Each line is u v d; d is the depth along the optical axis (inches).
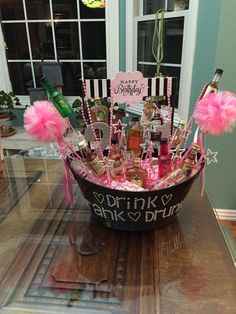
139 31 97.1
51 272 26.6
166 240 30.8
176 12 82.6
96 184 28.4
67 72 114.0
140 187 29.5
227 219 83.7
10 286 25.1
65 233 32.3
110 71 108.4
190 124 34.3
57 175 47.1
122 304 23.2
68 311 22.7
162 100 34.2
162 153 31.5
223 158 76.7
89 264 27.5
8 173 48.5
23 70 116.6
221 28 66.1
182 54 84.0
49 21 108.5
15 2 106.8
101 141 33.3
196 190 40.7
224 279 25.6
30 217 35.7
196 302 23.2
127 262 27.7
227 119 26.6
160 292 24.2
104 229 32.8
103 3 101.8
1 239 31.5
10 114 107.5
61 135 29.3
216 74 30.0
